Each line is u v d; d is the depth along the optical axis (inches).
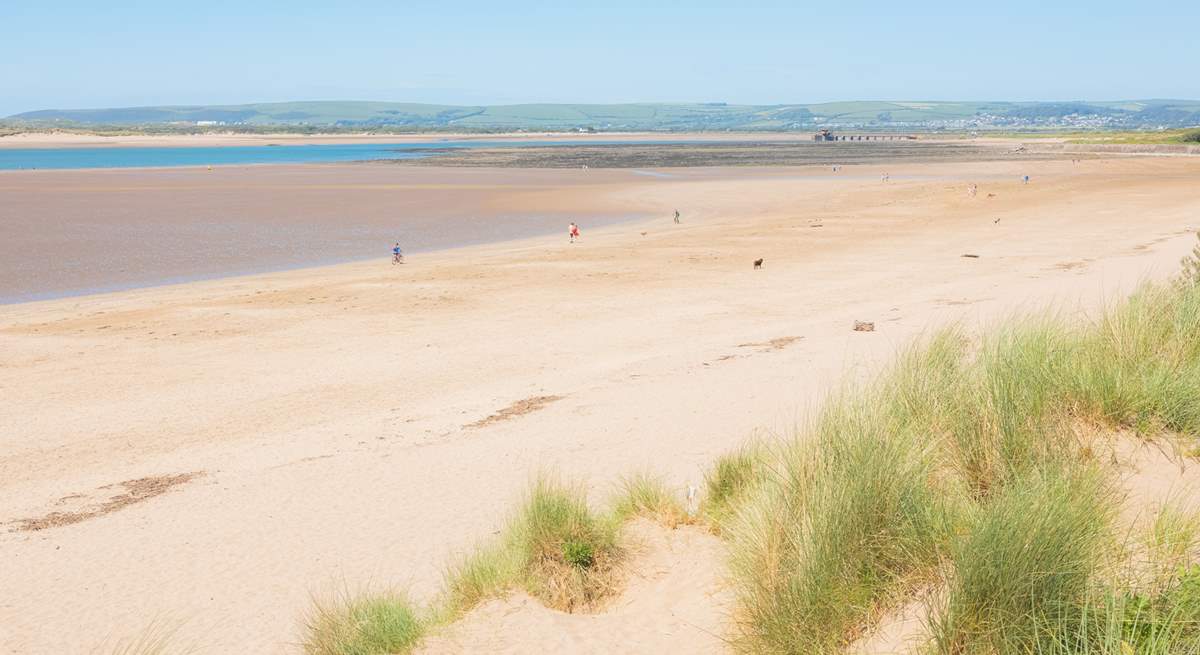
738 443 410.3
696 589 240.4
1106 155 5433.1
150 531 383.2
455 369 706.2
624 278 1231.5
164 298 1135.6
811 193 2800.2
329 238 1817.2
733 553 229.5
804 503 209.8
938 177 3553.2
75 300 1141.1
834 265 1304.1
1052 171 3821.4
